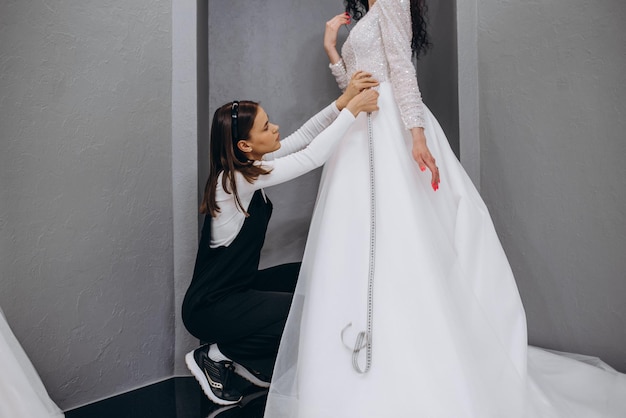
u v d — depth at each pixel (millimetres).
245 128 1876
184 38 2266
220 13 2738
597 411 1573
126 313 2084
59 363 1876
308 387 1511
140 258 2137
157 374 2197
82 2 1963
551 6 2055
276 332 1893
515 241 2207
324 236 1686
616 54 1857
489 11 2268
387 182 1670
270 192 2762
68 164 1911
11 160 1766
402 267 1541
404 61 1789
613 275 1872
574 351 2000
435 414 1375
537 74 2104
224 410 1864
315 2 2789
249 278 1990
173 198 2262
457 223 1724
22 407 1288
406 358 1449
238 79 2736
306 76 2775
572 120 1985
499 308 1663
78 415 1827
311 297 1627
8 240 1756
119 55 2066
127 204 2094
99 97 2004
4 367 1291
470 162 2346
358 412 1436
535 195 2117
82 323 1943
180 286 2273
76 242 1931
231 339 1896
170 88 2246
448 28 2447
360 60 1937
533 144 2119
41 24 1849
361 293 1588
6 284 1749
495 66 2252
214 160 1937
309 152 1801
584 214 1955
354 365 1501
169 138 2246
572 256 1998
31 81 1819
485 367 1490
